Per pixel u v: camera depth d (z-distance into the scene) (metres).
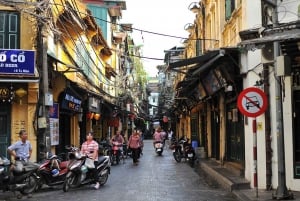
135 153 24.91
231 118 18.70
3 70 14.13
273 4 11.27
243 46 11.63
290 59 11.54
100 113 29.30
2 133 15.12
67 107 19.36
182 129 48.03
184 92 27.66
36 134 14.99
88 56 23.89
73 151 14.66
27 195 12.44
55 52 18.34
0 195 12.69
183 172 19.48
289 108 12.52
